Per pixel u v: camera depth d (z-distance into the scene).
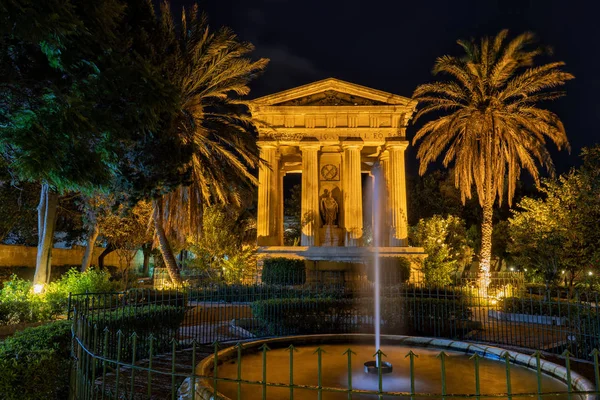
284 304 13.45
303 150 31.41
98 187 7.57
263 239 30.27
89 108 6.89
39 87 6.99
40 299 16.59
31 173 6.25
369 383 6.78
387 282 24.47
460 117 25.67
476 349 8.83
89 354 5.75
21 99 6.89
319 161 33.38
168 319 11.40
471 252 35.06
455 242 33.94
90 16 7.29
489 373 7.43
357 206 30.92
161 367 9.43
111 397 6.39
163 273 32.62
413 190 49.50
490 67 25.09
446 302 13.71
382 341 9.91
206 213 29.12
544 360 7.50
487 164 25.27
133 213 27.88
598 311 10.86
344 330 13.70
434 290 16.14
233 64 23.75
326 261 28.02
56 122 6.43
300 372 7.41
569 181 24.86
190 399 5.52
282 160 35.06
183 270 33.09
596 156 24.20
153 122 8.37
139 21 13.22
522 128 25.38
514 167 25.69
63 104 6.57
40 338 8.34
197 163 24.27
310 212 30.69
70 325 9.33
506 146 26.70
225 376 7.03
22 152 6.61
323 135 31.41
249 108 31.11
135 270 47.75
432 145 26.72
